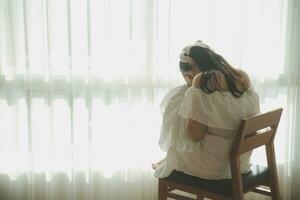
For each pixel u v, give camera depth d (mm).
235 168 1669
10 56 2195
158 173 1910
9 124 2264
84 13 2205
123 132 2359
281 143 2572
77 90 2268
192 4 2309
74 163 2336
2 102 2238
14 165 2309
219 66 1798
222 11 2352
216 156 1757
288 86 2516
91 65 2246
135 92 2328
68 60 2221
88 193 2379
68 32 2191
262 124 1734
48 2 2156
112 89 2303
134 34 2281
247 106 1787
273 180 1922
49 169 2324
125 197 2432
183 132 1817
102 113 2322
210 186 1757
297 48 2492
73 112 2277
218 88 1720
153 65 2320
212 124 1721
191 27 2322
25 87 2223
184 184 1820
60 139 2318
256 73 2443
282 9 2432
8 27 2176
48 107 2254
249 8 2389
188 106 1728
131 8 2234
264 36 2426
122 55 2277
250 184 1801
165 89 2361
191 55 1835
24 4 2145
